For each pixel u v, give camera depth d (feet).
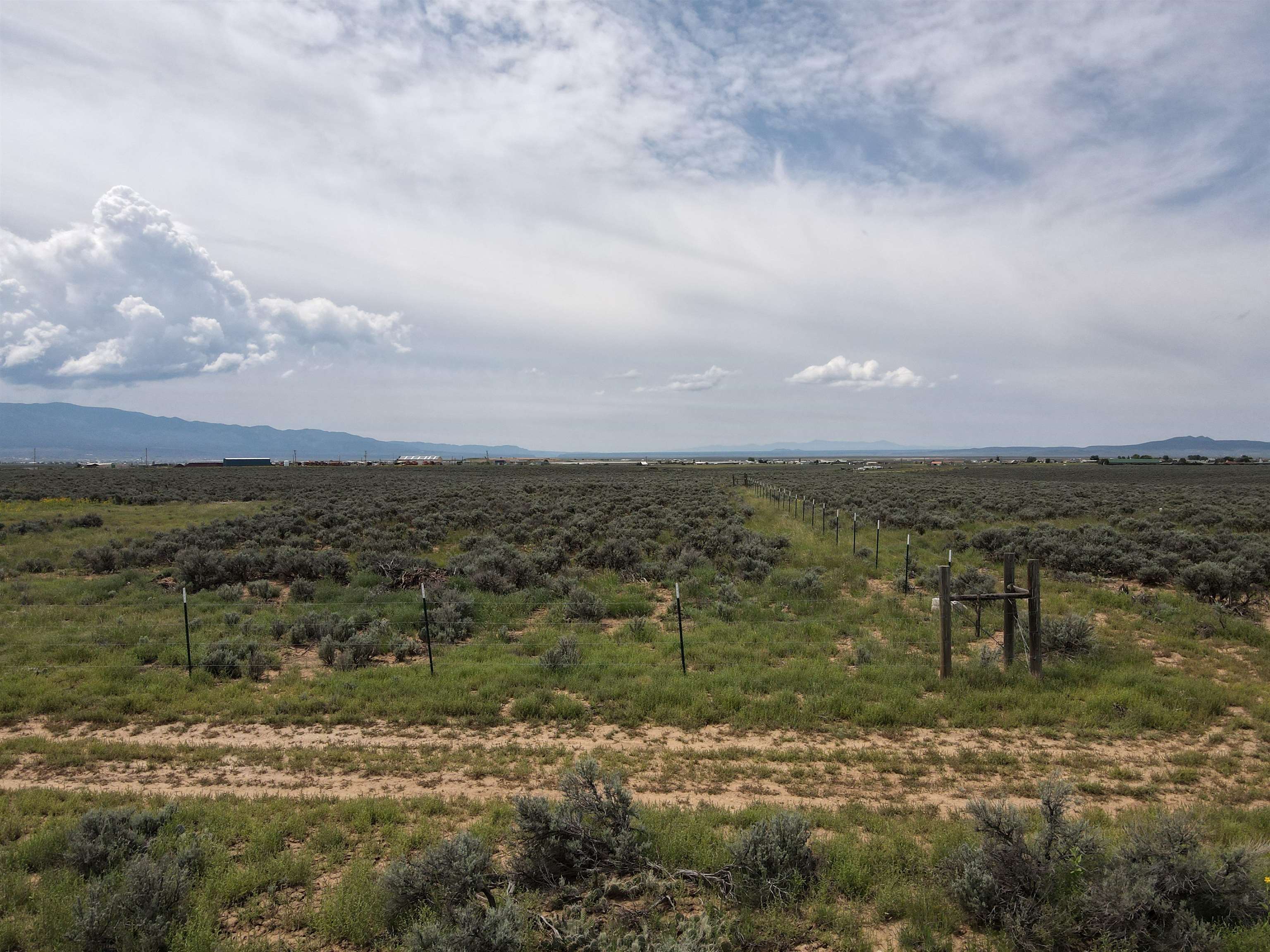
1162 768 28.48
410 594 61.62
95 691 37.96
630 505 144.97
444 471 405.39
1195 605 54.70
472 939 16.24
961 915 18.52
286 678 40.52
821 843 21.74
